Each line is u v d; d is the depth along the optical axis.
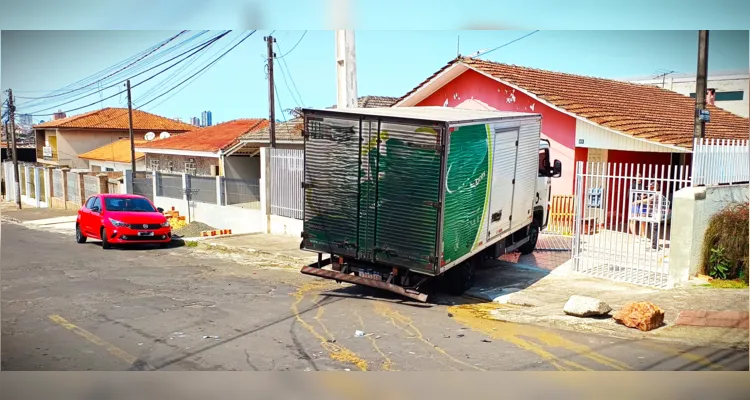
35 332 7.54
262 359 6.55
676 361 6.55
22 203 40.19
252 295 9.75
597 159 15.91
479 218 9.52
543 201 13.15
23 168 40.38
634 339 7.29
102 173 31.44
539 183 12.87
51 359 6.55
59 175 34.47
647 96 21.19
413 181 8.48
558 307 8.77
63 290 10.11
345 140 9.05
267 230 18.03
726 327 7.64
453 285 9.68
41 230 23.08
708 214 9.49
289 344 7.07
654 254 11.70
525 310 8.73
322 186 9.37
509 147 10.40
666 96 22.56
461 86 18.25
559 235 15.12
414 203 8.50
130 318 8.21
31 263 13.17
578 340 7.27
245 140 24.95
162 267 12.63
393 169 8.64
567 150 15.64
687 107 21.33
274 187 17.80
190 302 9.20
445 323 8.04
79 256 14.33
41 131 48.69
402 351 6.83
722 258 9.41
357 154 8.95
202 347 6.95
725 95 27.02
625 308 7.89
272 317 8.28
